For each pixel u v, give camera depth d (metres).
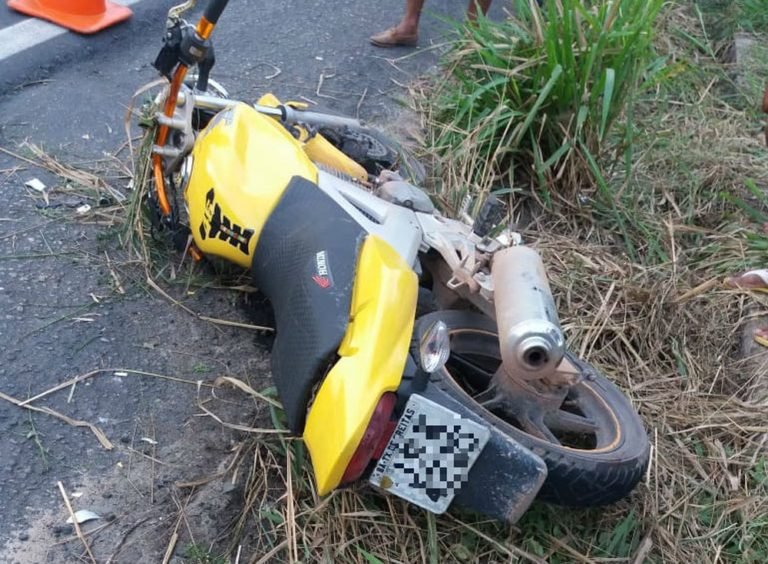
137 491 1.91
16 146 2.87
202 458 2.01
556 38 2.97
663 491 2.13
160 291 2.41
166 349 2.26
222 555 1.82
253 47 3.78
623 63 2.99
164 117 2.34
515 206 3.09
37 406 2.05
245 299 2.44
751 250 3.00
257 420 2.11
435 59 3.95
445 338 1.64
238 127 2.18
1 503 1.83
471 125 3.21
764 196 3.21
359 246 1.89
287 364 1.82
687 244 3.08
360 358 1.70
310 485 1.94
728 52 4.43
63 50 3.43
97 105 3.17
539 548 1.90
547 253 2.88
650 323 2.63
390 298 1.78
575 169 3.08
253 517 1.90
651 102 3.80
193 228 2.21
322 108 2.82
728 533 2.07
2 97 3.11
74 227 2.58
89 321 2.29
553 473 1.79
